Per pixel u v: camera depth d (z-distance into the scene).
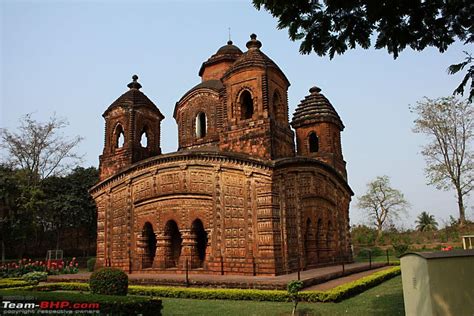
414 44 6.67
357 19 6.43
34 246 37.78
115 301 8.49
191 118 23.80
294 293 10.16
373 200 56.88
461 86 6.64
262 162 16.88
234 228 17.11
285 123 20.12
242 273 16.48
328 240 22.17
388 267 23.89
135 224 20.47
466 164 39.75
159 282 15.69
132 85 24.78
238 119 19.05
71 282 18.00
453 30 6.45
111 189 22.03
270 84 19.17
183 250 18.25
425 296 7.70
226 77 19.73
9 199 31.59
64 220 36.38
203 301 12.79
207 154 18.16
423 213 66.81
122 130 24.17
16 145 35.56
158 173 19.73
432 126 40.69
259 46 20.12
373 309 10.71
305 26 6.59
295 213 18.39
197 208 18.25
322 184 21.66
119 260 20.89
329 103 26.47
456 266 7.79
